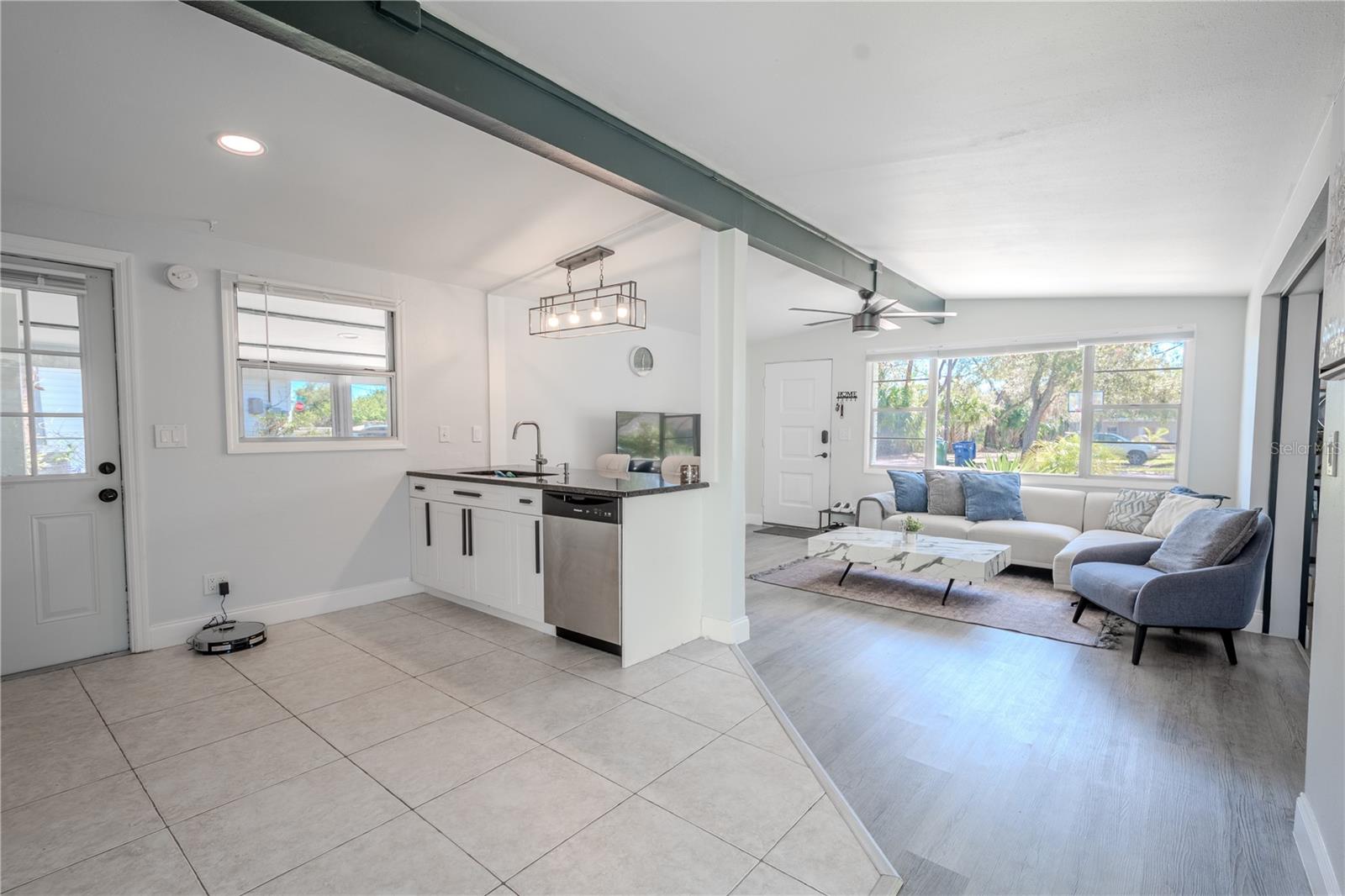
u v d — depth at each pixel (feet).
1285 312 11.43
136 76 6.13
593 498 9.86
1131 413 16.62
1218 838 5.76
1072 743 7.48
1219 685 9.14
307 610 12.03
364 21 5.34
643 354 19.71
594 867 5.28
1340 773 4.73
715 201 9.43
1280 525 11.41
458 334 14.43
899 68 6.15
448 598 13.30
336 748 7.19
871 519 18.62
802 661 10.03
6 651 9.23
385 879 5.14
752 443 24.21
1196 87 6.13
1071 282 15.05
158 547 10.36
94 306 9.87
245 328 11.30
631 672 9.42
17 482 9.28
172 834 5.69
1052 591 14.23
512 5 5.54
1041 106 6.72
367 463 12.90
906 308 16.65
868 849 5.53
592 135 7.32
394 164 8.25
